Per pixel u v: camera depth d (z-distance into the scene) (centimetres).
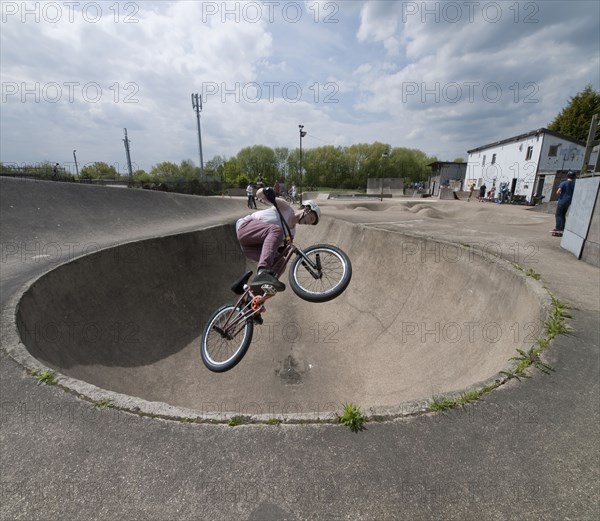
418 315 816
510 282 601
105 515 206
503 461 238
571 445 252
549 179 2573
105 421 283
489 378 330
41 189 1346
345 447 251
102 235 1270
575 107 3769
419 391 563
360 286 1091
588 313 446
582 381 322
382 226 1288
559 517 201
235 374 863
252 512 206
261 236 353
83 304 785
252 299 353
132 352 823
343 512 205
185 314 1101
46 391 325
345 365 838
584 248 690
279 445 254
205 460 243
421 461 239
